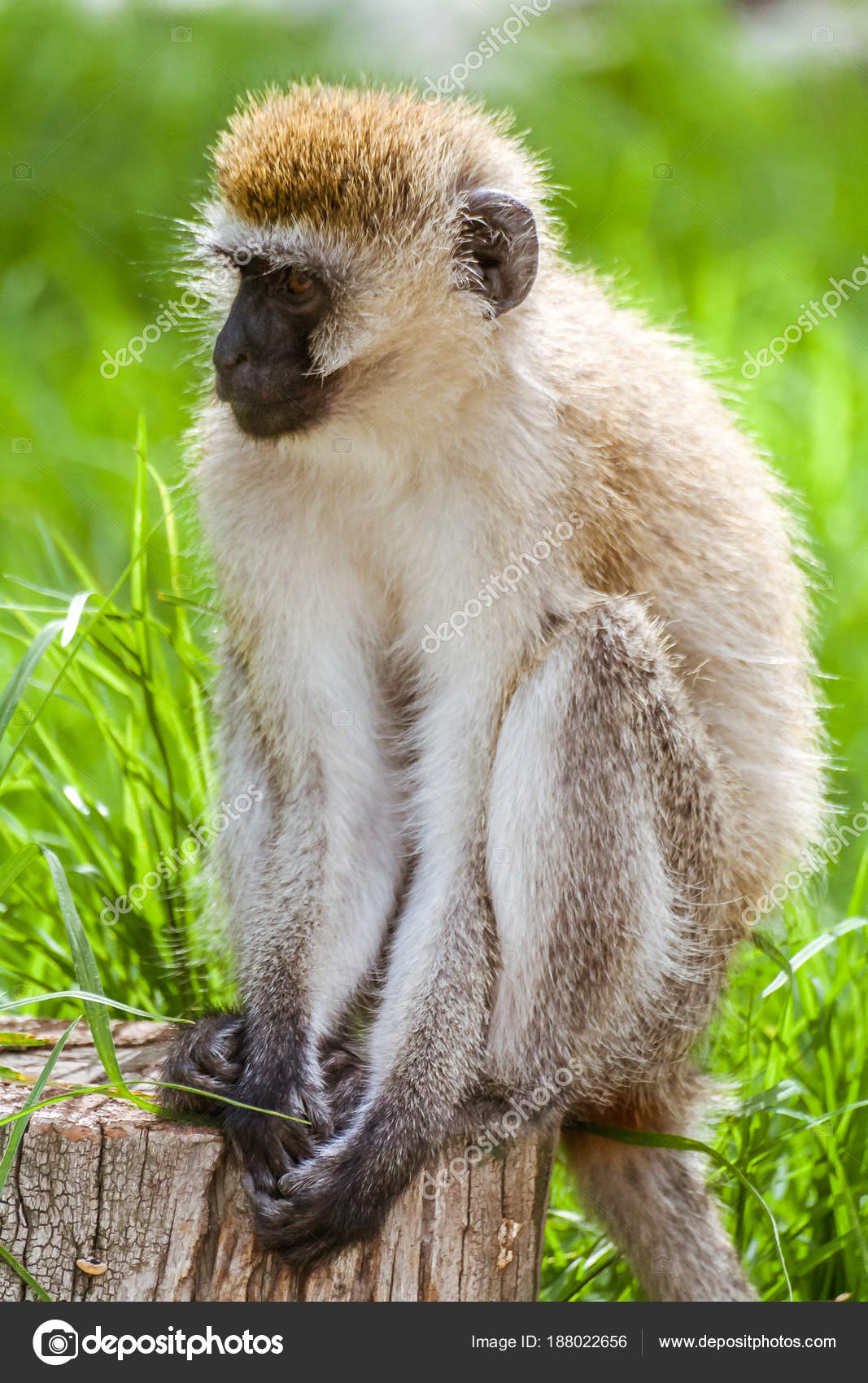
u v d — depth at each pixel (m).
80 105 16.08
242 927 6.33
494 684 5.89
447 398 5.91
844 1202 6.48
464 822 5.93
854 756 9.85
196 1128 5.21
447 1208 5.52
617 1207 6.50
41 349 14.62
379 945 6.39
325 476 6.17
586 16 18.53
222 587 6.33
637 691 5.84
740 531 6.56
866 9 20.03
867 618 10.93
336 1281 5.34
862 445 12.80
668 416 6.52
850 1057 7.03
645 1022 6.12
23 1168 4.92
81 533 12.15
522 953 5.86
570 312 6.54
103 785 8.62
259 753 6.39
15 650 9.73
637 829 5.84
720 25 19.27
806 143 18.25
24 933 7.09
